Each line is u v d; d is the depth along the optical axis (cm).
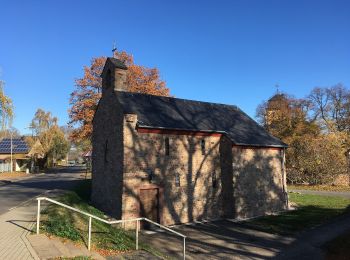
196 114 2469
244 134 2484
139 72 4544
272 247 1636
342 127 6100
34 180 4084
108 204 2117
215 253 1538
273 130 5253
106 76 2338
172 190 2112
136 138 2008
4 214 1594
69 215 1584
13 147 6450
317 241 1709
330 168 4075
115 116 2130
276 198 2523
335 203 2764
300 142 4250
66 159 10744
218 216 2302
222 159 2364
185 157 2194
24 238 1151
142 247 1420
